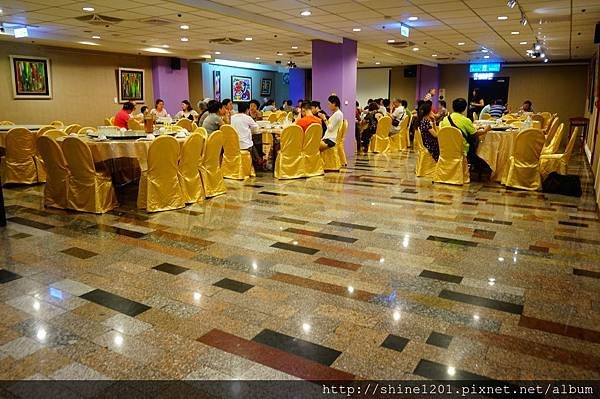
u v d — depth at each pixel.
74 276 3.56
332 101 8.43
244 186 7.13
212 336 2.69
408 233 4.70
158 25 9.44
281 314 2.96
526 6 7.89
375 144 11.67
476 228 4.88
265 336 2.69
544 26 9.99
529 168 6.82
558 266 3.79
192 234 4.64
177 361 2.44
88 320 2.87
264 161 9.07
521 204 5.96
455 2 7.52
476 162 7.67
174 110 16.05
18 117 12.07
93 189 5.39
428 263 3.86
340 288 3.36
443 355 2.50
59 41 11.38
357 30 10.28
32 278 3.52
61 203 5.63
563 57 17.30
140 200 5.55
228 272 3.65
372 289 3.34
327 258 3.97
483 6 7.86
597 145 7.74
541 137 6.64
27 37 10.55
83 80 13.51
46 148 5.47
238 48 13.87
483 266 3.79
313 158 8.07
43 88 12.51
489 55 16.44
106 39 11.81
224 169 7.75
